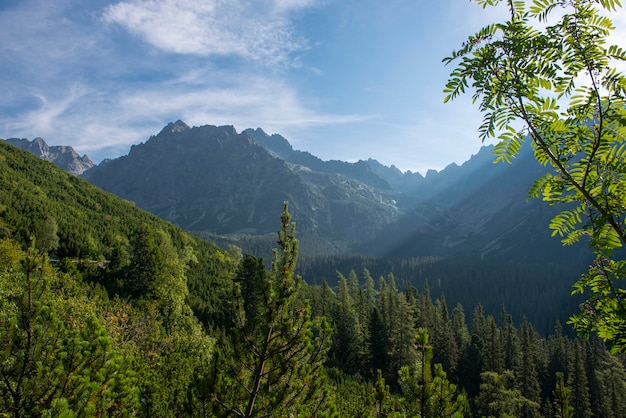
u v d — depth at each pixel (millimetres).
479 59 3510
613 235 3486
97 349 6590
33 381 5980
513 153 3729
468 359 55719
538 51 3414
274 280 8117
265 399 7758
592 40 3277
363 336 62562
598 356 54375
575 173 3549
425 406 6910
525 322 56156
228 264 84750
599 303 3859
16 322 6117
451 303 145500
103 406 6230
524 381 49906
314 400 8367
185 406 7734
